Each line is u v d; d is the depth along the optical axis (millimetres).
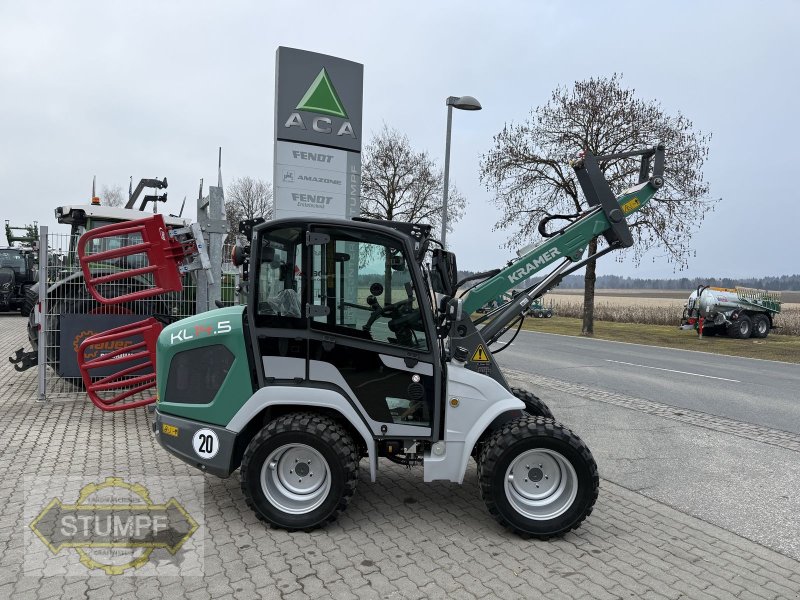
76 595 3264
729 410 8727
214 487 4934
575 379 11430
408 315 4289
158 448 5926
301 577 3510
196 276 7836
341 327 4254
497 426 4582
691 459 6191
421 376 4281
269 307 4242
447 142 13000
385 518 4418
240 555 3771
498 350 5152
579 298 55875
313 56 8438
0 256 20547
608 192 5145
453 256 4867
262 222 4770
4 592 3277
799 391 10633
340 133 8711
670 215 21969
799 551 4082
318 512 4105
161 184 11039
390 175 29859
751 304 23125
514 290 5195
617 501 4957
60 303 7848
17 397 7977
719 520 4594
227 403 4293
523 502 4180
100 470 5262
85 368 6645
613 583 3547
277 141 8320
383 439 4277
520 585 3488
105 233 6715
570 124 22484
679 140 21578
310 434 4055
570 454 4086
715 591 3490
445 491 5012
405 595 3338
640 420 7926
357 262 4254
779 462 6141
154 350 6828
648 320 30281
